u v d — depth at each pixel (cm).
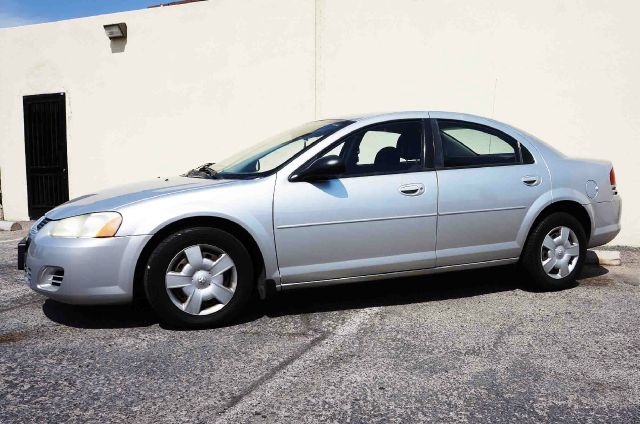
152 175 919
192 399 295
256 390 305
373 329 401
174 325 396
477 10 726
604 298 475
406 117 459
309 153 424
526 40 710
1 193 1059
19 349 367
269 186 408
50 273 389
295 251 411
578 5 686
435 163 451
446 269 456
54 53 964
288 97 824
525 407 285
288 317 430
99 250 377
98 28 928
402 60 762
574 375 322
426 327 405
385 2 763
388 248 433
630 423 270
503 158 476
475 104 736
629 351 357
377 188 428
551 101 707
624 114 681
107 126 940
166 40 888
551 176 484
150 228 382
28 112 994
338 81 794
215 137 872
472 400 293
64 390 306
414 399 294
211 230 393
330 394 300
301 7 805
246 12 837
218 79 862
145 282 386
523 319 421
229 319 407
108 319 427
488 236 462
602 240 513
